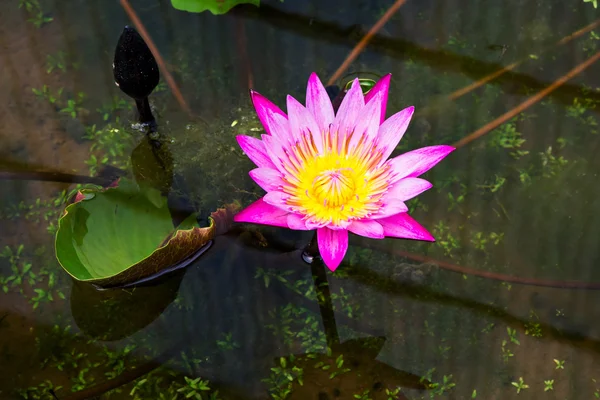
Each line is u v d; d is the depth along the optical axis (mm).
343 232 2016
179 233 2078
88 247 2107
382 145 2184
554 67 3078
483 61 3068
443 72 3016
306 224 1983
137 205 2314
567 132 2926
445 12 3225
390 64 2994
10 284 2314
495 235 2625
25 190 2514
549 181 2791
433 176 2793
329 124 2199
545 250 2580
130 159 2586
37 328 2230
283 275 2434
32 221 2461
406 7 3211
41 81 2793
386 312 2406
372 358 2283
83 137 2664
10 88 2754
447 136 2850
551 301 2479
